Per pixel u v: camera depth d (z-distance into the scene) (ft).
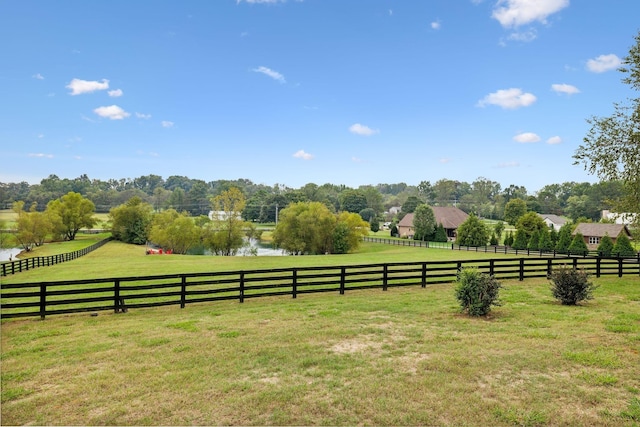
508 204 288.10
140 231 214.07
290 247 175.11
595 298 42.60
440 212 244.83
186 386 19.31
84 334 28.71
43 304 34.06
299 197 334.24
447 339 26.91
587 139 53.62
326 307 38.17
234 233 171.32
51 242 213.25
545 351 24.21
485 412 16.89
